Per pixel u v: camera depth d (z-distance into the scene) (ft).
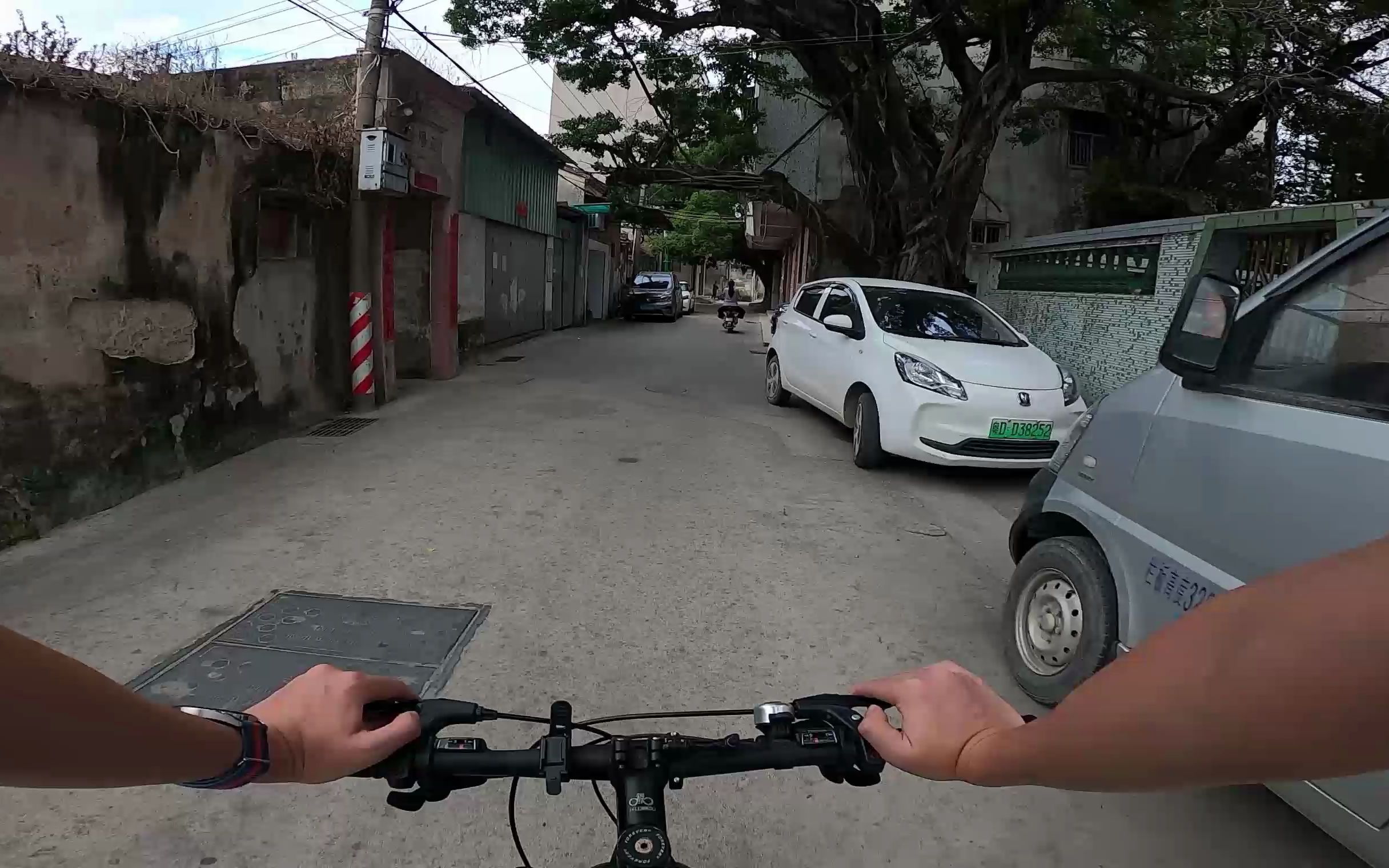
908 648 13.08
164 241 19.76
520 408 31.30
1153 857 8.63
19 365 16.07
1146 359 27.99
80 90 16.96
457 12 41.70
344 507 18.76
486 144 44.80
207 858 8.12
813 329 29.71
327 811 8.84
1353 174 47.42
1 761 2.12
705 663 12.27
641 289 85.25
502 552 16.38
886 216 48.55
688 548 17.03
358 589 14.40
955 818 9.14
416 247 37.04
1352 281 8.05
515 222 50.55
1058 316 33.83
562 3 40.68
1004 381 22.41
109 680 2.47
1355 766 1.79
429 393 33.83
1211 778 1.96
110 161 17.93
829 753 4.08
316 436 25.53
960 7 41.01
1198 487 9.01
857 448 24.43
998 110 41.73
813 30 42.27
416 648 12.39
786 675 12.03
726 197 112.47
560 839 8.53
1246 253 23.81
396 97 30.53
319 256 27.30
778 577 15.70
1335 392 7.83
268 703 3.56
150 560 15.47
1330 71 43.29
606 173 52.29
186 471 20.94
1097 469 10.91
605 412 31.12
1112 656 10.32
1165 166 59.31
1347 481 7.25
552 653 12.37
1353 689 1.73
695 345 59.21
